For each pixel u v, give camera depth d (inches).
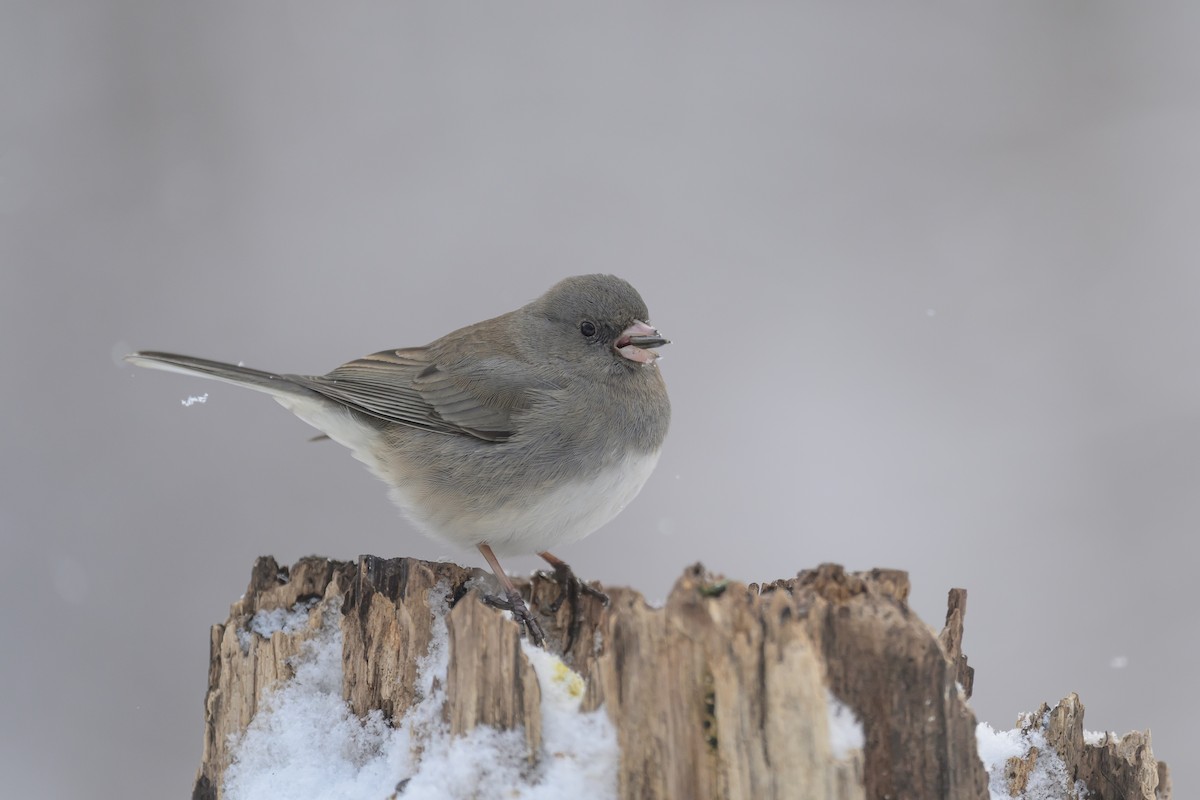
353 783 231.1
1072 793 229.5
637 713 195.8
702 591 190.2
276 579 267.7
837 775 180.1
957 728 190.5
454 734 210.4
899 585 201.2
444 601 246.5
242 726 252.1
